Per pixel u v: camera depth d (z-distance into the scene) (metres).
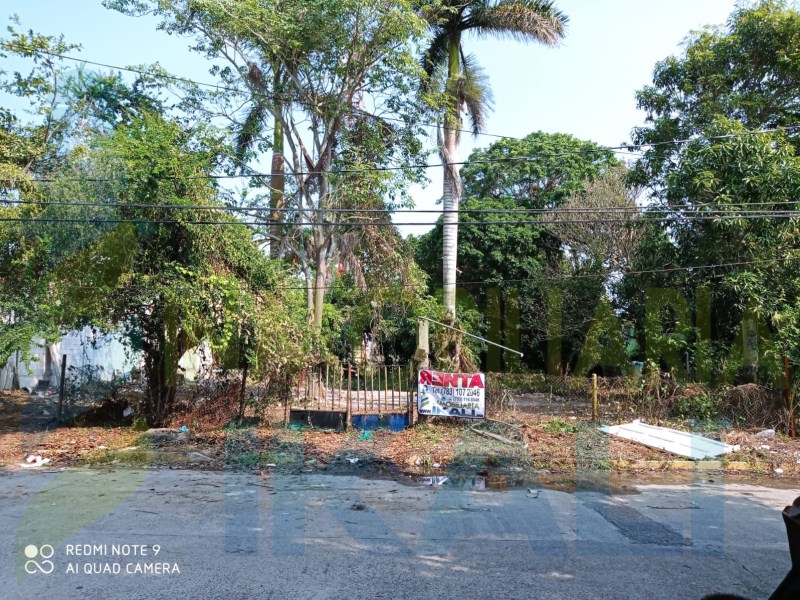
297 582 4.86
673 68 17.20
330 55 15.59
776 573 5.25
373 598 4.56
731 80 16.55
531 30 17.66
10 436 11.68
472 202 25.42
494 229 24.44
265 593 4.63
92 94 14.70
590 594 4.71
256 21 14.61
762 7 16.16
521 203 26.44
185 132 14.62
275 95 16.05
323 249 17.00
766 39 15.88
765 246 13.43
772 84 16.28
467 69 18.42
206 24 15.29
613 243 20.59
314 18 14.57
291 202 17.55
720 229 13.66
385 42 15.45
